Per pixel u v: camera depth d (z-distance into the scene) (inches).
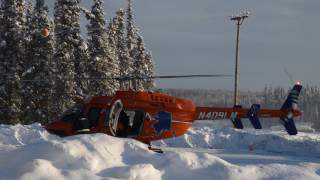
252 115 687.7
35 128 779.4
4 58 1584.6
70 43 1601.9
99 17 1749.5
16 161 331.0
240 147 813.2
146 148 362.9
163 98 626.8
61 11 1619.1
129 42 2416.3
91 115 590.2
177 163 336.2
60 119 605.3
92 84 1681.8
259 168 342.6
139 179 313.4
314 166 369.4
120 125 596.1
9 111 1533.0
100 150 340.8
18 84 1557.6
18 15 1643.7
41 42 1612.9
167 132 624.4
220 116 670.5
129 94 604.7
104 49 1733.5
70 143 340.5
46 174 304.2
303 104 5000.0
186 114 642.8
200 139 824.3
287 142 810.8
